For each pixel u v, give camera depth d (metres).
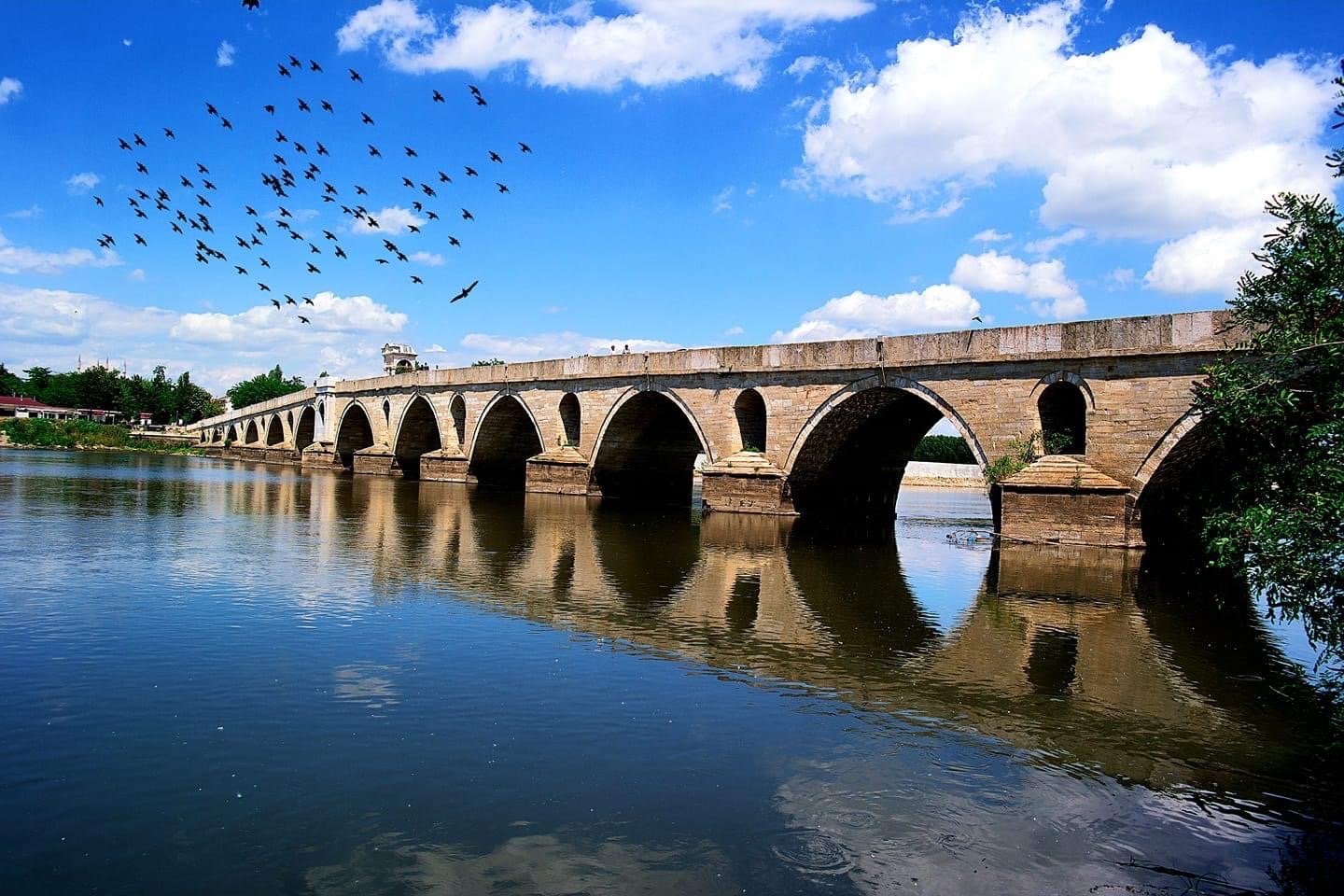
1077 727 11.81
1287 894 7.79
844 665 14.48
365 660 13.77
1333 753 11.05
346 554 24.47
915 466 84.19
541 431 52.53
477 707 11.77
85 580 19.48
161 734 10.50
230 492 45.84
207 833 8.16
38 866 7.53
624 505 45.19
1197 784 10.04
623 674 13.48
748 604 19.28
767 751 10.58
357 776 9.49
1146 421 27.39
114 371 144.25
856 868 7.98
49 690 11.93
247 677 12.75
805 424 37.38
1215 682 14.07
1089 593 21.69
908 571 24.66
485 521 34.81
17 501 35.94
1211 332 25.81
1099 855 8.38
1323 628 9.78
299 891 7.26
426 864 7.75
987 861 8.20
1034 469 29.48
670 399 44.00
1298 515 9.79
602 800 9.11
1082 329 28.69
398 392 66.69
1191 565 26.45
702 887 7.55
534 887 7.45
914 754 10.67
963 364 31.95
